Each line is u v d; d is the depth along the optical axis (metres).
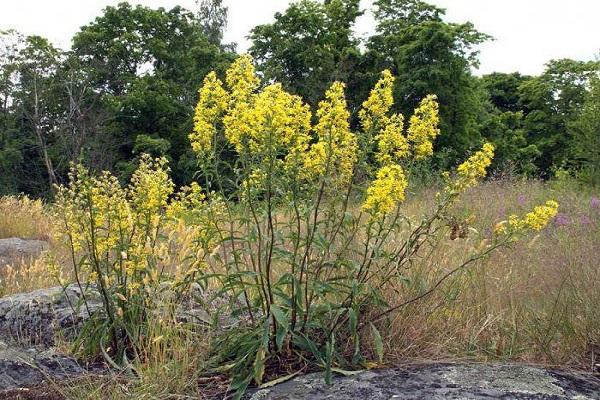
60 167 26.16
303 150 3.21
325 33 24.58
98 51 29.66
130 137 27.98
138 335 3.64
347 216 3.30
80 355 3.70
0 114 27.02
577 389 3.01
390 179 3.13
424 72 22.77
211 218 3.54
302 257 3.51
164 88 28.02
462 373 3.13
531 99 37.97
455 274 4.07
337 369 3.18
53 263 4.21
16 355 3.56
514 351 3.58
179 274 3.44
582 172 16.66
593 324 3.79
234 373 3.25
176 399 3.07
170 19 30.83
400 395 2.86
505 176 12.66
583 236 6.77
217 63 27.05
